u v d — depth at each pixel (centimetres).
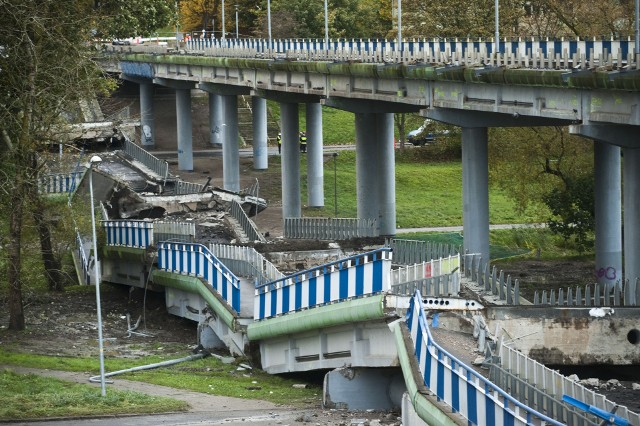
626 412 5997
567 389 6456
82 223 14238
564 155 15750
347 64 15975
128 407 8450
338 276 9081
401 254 11838
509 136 15962
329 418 8219
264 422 7994
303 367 9650
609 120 10800
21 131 11525
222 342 11225
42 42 11662
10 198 11831
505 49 12619
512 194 16688
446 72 13175
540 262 15762
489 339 8050
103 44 16475
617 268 13425
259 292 10244
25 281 13238
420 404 7025
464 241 13775
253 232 14512
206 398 9044
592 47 11019
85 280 14825
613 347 9100
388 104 17050
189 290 12106
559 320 9038
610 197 13362
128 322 12369
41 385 9131
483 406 6159
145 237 13762
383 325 8681
